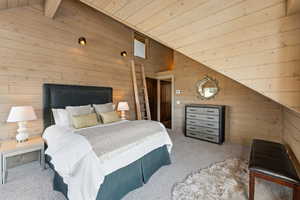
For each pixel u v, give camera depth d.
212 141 3.64
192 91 4.50
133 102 4.62
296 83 1.22
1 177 1.86
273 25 1.24
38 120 2.65
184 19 1.54
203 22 1.50
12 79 2.38
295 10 1.11
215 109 3.58
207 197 1.64
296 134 2.10
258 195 1.67
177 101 4.92
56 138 1.95
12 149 1.94
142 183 1.92
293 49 1.19
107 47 3.91
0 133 2.27
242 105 3.54
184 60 4.69
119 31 4.23
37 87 2.65
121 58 4.29
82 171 1.36
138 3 1.51
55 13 2.86
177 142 3.67
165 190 1.78
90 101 3.32
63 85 2.94
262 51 1.33
